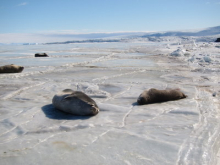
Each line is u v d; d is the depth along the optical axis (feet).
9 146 9.75
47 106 16.40
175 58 53.88
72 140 10.30
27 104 17.13
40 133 11.30
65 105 14.67
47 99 18.69
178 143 9.70
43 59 56.39
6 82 26.94
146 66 40.93
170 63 44.86
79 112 14.21
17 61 52.13
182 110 14.66
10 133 11.31
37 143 10.03
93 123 12.60
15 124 12.52
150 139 10.18
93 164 8.14
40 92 21.26
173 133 10.90
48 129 11.64
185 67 38.78
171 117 13.48
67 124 12.47
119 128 11.79
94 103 14.66
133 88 22.35
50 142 10.11
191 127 11.66
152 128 11.64
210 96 19.10
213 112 14.53
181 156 8.58
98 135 10.84
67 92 15.92
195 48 81.20
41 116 14.01
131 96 19.16
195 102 17.06
